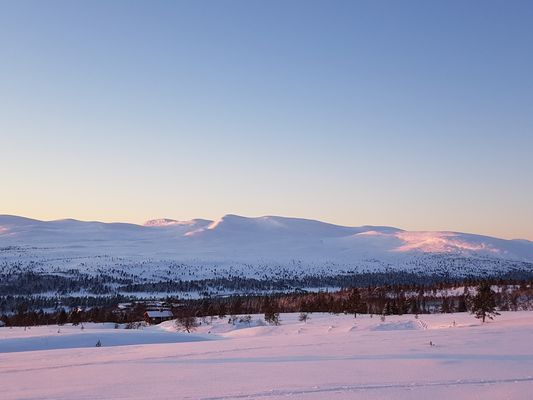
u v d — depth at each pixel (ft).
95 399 60.80
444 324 314.55
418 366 80.18
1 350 247.91
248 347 149.48
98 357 137.18
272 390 60.70
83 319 638.12
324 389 59.98
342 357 101.91
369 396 55.26
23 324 591.37
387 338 160.86
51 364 115.03
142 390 66.08
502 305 532.73
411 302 597.93
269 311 457.68
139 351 156.15
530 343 126.31
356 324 353.72
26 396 65.92
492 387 58.95
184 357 122.31
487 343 127.54
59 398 62.90
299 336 208.33
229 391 61.72
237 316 538.88
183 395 60.39
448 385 60.70
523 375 67.56
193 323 444.14
